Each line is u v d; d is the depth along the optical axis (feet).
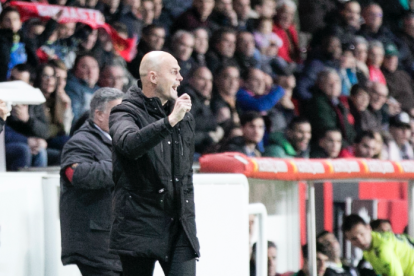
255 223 58.03
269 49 94.38
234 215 46.26
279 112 90.63
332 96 94.99
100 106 41.70
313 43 102.22
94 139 41.39
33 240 46.19
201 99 81.15
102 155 40.98
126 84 75.66
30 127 66.39
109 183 39.81
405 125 106.42
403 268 68.18
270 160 53.01
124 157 32.83
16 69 66.74
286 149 87.86
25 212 45.60
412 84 113.80
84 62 71.36
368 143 97.30
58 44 71.05
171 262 33.35
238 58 89.81
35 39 69.72
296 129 89.81
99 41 74.18
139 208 32.83
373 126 102.53
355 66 104.22
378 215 85.20
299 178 56.59
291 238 64.59
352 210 83.51
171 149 33.68
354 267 75.77
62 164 40.93
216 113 82.69
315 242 65.51
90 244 40.52
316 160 60.18
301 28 103.50
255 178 52.65
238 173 49.03
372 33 110.52
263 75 89.10
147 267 33.71
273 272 59.88
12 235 44.80
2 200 44.73
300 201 78.95
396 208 86.38
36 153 66.74
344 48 102.47
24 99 47.26
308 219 64.95
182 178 33.83
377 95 103.81
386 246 66.69
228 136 82.53
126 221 32.89
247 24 93.35
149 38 78.74
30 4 69.51
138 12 80.07
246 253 46.57
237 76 84.43
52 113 68.59
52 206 46.88
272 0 95.55
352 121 100.37
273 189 61.36
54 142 68.90
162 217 33.17
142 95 34.17
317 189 84.07
